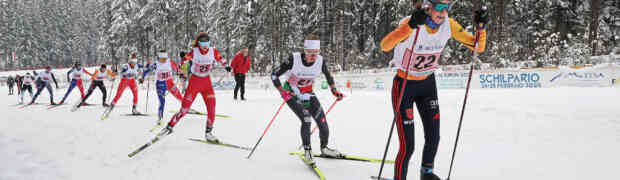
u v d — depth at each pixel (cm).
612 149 299
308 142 287
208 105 388
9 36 4838
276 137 406
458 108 605
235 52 2233
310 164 274
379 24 2330
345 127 461
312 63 296
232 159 307
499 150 316
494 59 1603
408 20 189
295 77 304
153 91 1498
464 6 1808
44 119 586
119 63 3475
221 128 473
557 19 1938
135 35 3234
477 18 201
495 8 1858
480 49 212
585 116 463
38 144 368
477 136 378
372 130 438
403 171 222
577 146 316
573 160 275
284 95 302
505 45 1675
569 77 1002
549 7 1895
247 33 2159
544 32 1839
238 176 257
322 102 787
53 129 474
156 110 726
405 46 206
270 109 677
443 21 202
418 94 219
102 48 3522
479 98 746
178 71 584
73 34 5497
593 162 267
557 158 282
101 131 459
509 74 1057
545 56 1438
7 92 1880
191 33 2853
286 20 2192
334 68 1770
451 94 874
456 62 1936
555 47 1434
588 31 1858
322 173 264
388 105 705
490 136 375
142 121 559
